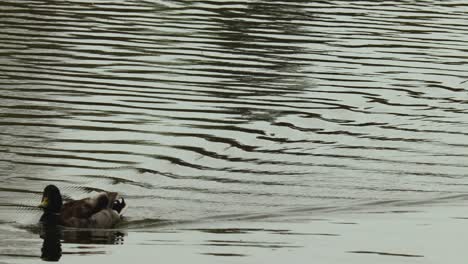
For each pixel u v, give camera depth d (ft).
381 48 261.03
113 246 146.92
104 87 218.59
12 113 200.95
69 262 139.33
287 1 307.17
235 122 204.95
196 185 174.29
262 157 188.55
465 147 199.00
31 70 225.56
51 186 155.74
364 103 220.64
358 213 165.68
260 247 148.87
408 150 196.03
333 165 186.60
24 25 259.80
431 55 258.57
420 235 156.15
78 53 240.12
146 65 234.99
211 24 273.54
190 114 207.10
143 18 275.18
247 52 249.75
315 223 160.66
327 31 273.33
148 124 200.34
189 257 143.33
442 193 175.83
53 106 205.87
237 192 172.35
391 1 316.60
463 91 232.73
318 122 208.23
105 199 157.99
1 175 173.37
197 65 237.25
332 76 236.84
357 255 146.92
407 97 226.79
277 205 167.73
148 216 160.66
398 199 172.04
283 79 231.91
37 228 153.69
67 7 281.95
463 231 158.81
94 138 191.72
